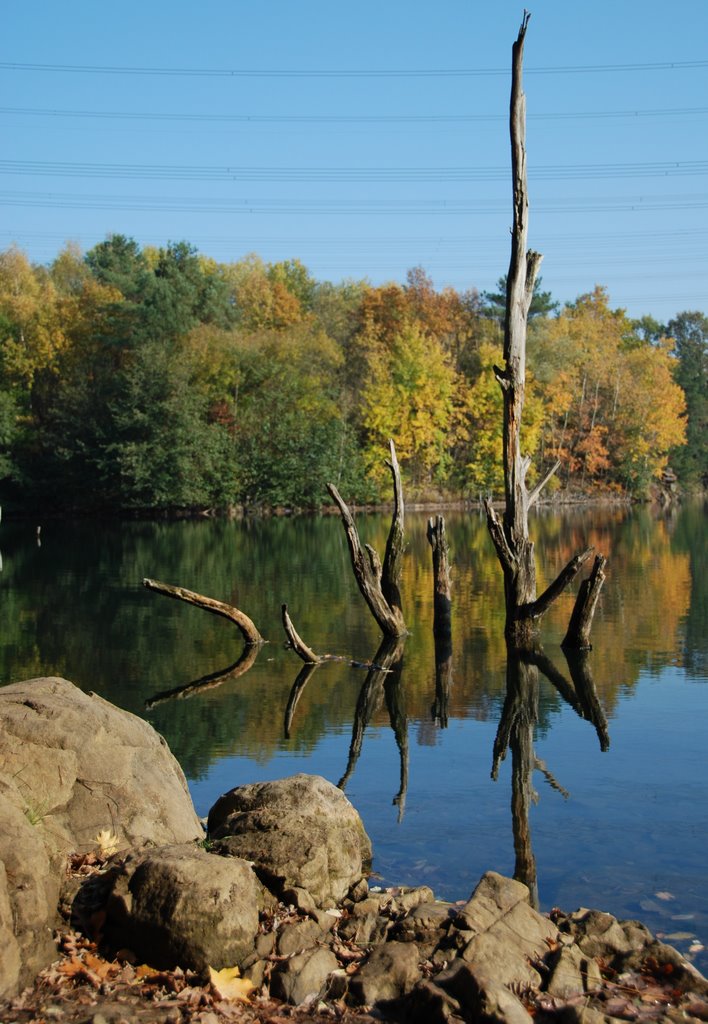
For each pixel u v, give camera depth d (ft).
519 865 27.76
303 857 23.43
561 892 25.86
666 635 67.41
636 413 254.47
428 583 98.17
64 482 199.72
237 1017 18.33
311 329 254.27
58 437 201.77
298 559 118.42
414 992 18.79
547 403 239.50
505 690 52.19
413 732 43.65
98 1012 17.81
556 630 70.23
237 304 295.48
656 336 378.53
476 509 217.77
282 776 36.65
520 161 62.69
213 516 200.23
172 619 76.23
